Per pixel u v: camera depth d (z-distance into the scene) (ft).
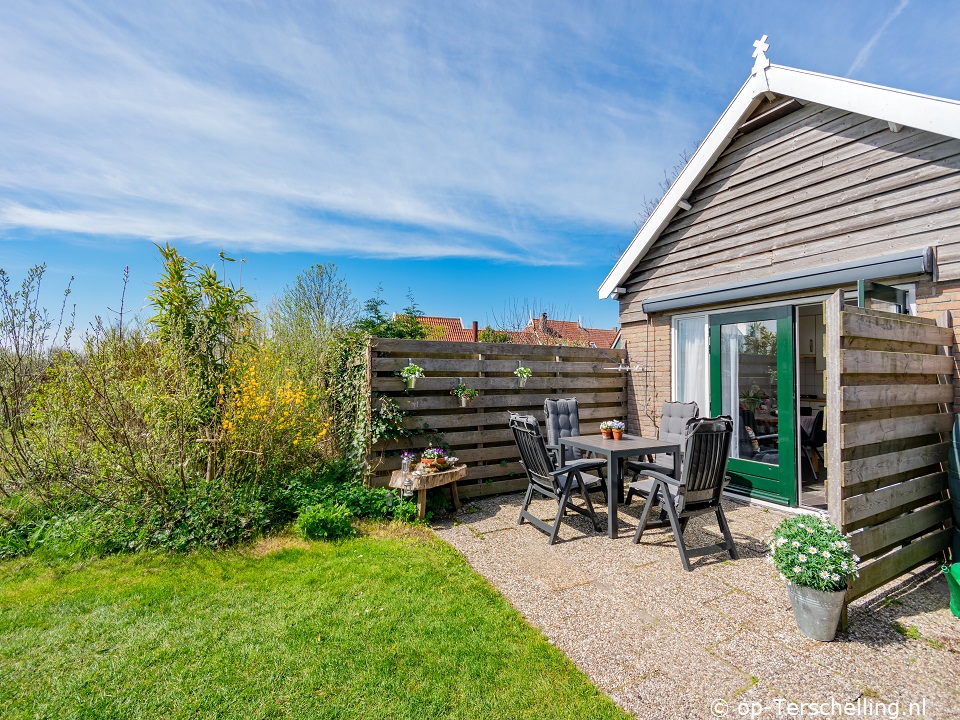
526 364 20.43
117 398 13.93
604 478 16.75
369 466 16.71
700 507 12.53
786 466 16.81
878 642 8.64
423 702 6.97
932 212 13.15
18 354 15.21
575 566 12.01
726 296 18.39
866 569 9.45
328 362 19.70
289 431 16.31
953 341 12.67
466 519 15.92
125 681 7.34
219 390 15.72
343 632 8.71
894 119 13.32
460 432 18.72
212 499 13.75
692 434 11.63
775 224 17.25
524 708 6.89
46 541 12.37
